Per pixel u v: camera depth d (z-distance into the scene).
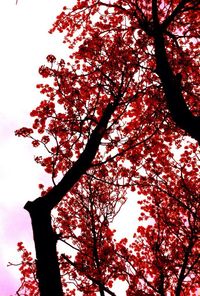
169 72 6.98
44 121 7.29
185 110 6.42
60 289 4.75
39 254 4.94
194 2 8.16
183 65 9.81
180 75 6.96
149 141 9.58
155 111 9.06
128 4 9.80
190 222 9.31
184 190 10.46
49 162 6.96
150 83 9.22
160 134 9.80
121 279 10.16
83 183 10.89
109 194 10.85
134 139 7.73
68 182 5.55
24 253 9.11
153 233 10.68
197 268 10.19
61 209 11.01
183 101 6.59
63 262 9.62
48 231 5.11
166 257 10.30
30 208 5.25
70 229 10.85
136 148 9.33
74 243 10.69
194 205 9.77
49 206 5.30
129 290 10.12
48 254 4.93
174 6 9.89
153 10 7.71
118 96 6.57
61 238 5.31
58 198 5.43
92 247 10.38
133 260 10.95
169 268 10.16
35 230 5.11
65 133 7.36
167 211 10.95
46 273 4.79
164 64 7.08
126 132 8.74
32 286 8.81
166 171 10.70
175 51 9.80
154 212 11.04
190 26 10.12
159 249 10.37
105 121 6.26
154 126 9.45
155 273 10.64
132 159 8.12
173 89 6.74
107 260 10.23
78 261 10.29
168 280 10.34
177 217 10.91
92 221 10.74
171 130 9.56
